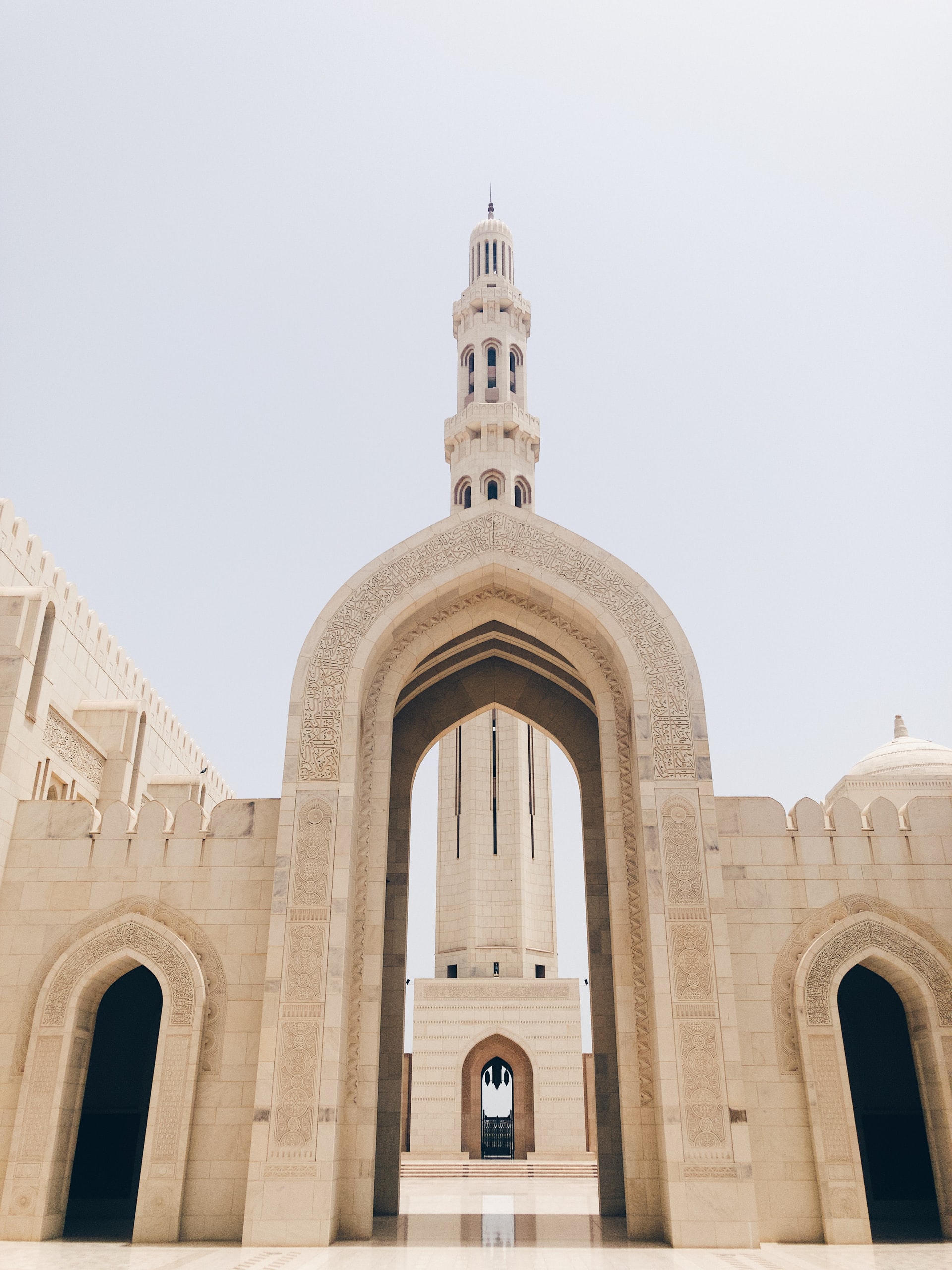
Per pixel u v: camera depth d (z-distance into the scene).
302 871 18.17
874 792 24.77
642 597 20.67
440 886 45.69
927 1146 20.12
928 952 18.16
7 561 22.14
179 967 18.09
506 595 21.86
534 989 40.72
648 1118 17.64
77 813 19.44
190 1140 17.08
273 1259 14.18
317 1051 16.91
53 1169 16.92
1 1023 17.95
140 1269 13.05
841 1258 14.55
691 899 17.94
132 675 29.42
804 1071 17.41
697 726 19.33
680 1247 15.66
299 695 19.75
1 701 19.50
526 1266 13.73
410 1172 36.56
